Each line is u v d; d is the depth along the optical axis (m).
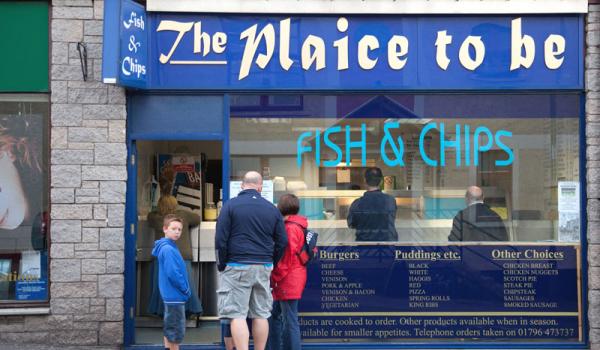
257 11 8.15
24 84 8.12
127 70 7.65
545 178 8.27
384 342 8.20
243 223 6.98
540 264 8.22
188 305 8.68
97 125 8.07
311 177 8.28
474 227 8.27
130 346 8.09
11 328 8.05
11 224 8.20
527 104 8.28
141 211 8.84
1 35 8.14
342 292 8.22
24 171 8.20
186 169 9.38
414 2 8.16
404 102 8.30
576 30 8.22
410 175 8.30
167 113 8.20
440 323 8.20
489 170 8.28
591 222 8.12
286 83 8.23
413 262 8.24
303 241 7.35
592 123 8.15
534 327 8.19
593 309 8.09
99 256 8.05
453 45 8.25
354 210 8.28
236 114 8.25
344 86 8.24
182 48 8.19
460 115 8.29
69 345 8.03
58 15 8.09
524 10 8.16
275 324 7.60
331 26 8.24
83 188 8.05
